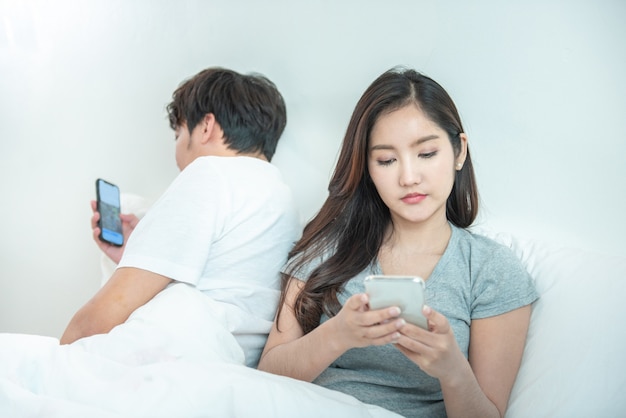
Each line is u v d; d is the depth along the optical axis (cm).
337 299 113
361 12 152
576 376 101
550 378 103
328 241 118
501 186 141
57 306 178
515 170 139
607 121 132
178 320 106
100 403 89
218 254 122
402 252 115
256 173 130
